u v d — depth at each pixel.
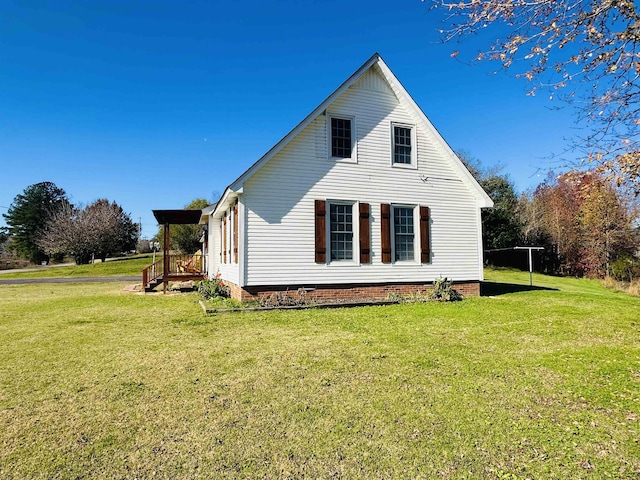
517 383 4.93
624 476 3.01
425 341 7.01
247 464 3.15
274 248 11.38
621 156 4.56
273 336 7.46
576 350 6.43
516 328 8.11
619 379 5.06
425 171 13.41
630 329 8.05
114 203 53.97
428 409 4.16
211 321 9.10
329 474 3.02
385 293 12.59
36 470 3.09
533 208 33.81
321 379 5.07
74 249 40.88
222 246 16.09
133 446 3.44
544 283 22.75
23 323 9.15
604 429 3.75
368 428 3.74
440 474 3.02
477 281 13.98
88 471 3.07
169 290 17.80
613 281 25.39
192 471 3.06
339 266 12.02
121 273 31.23
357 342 6.94
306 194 11.80
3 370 5.53
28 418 4.00
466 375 5.21
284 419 3.94
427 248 13.25
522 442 3.50
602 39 4.51
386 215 12.70
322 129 12.10
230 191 10.98
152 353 6.35
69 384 4.96
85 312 10.82
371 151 12.68
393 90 13.09
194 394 4.60
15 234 58.22
